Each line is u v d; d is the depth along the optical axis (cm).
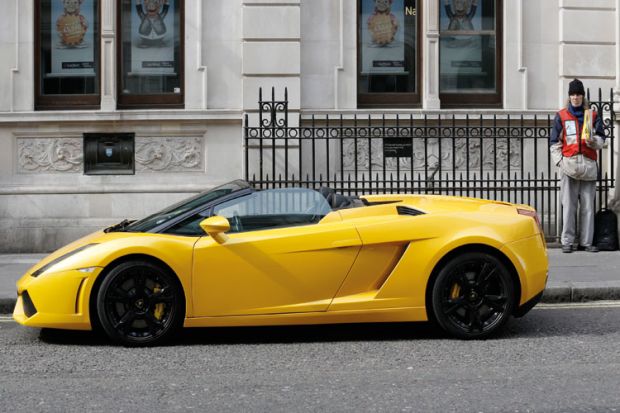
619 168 1173
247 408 476
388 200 716
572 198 1116
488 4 1270
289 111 1199
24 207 1194
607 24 1244
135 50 1240
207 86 1212
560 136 1111
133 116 1195
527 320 751
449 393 503
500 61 1263
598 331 699
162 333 645
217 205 673
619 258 1066
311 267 649
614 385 519
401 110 1221
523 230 667
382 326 729
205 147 1211
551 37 1252
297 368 577
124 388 525
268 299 647
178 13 1242
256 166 1205
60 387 529
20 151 1202
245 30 1198
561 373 553
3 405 487
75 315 641
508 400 487
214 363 595
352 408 473
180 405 484
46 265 657
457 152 1239
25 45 1208
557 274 934
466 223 660
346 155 1227
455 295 657
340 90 1228
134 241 641
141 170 1209
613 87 1245
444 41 1262
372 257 654
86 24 1238
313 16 1223
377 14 1259
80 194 1198
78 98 1231
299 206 672
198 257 642
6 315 808
